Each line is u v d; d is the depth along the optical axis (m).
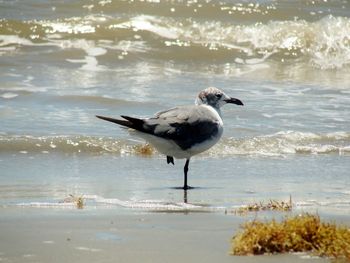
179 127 12.66
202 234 9.27
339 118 18.27
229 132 16.86
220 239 9.03
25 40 24.41
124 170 14.03
